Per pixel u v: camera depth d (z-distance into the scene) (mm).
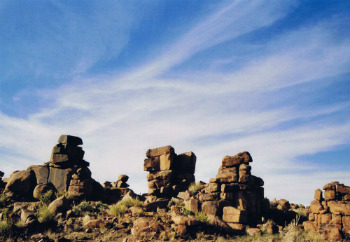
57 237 17656
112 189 31281
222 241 17578
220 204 22906
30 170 29188
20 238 17562
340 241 17000
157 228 18688
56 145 30672
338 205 19109
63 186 28750
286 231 20281
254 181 25484
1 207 24594
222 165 25562
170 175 28094
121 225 19812
